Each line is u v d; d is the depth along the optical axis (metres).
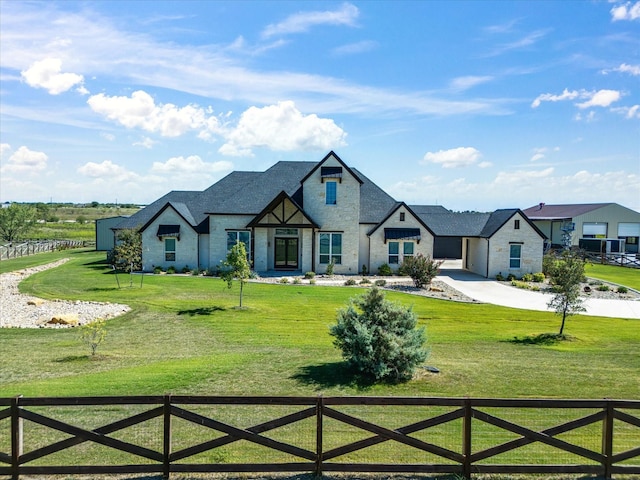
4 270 43.00
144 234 42.59
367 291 15.65
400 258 42.00
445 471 8.52
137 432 10.37
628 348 19.23
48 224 119.19
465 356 17.61
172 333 21.03
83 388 13.07
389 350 14.44
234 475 8.54
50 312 25.22
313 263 41.81
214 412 11.58
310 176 41.69
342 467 8.47
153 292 31.08
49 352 17.83
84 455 9.34
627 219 61.66
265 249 42.00
